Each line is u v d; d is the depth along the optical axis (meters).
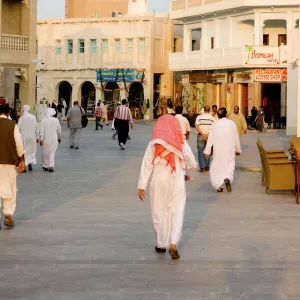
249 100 58.97
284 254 11.27
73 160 27.81
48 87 81.81
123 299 8.80
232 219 14.48
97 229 13.30
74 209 15.64
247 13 59.06
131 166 25.52
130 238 12.48
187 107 67.75
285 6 57.28
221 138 18.42
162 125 11.14
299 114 27.28
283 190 18.84
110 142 38.91
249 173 23.41
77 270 10.20
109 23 77.81
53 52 81.31
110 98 78.31
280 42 60.03
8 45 43.47
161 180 11.05
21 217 14.60
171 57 68.81
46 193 18.23
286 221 14.27
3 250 11.48
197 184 20.25
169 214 11.12
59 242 12.12
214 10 61.81
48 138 23.33
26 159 23.55
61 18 80.94
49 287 9.32
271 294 9.03
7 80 49.19
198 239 12.45
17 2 44.25
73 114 33.91
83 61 79.44
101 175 22.52
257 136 46.44
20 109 45.06
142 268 10.34
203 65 63.53
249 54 57.47
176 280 9.68
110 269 10.27
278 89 59.31
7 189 13.28
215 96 64.38
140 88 77.31
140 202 16.73
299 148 17.98
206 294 9.02
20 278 9.76
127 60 76.94
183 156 11.16
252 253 11.34
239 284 9.49
